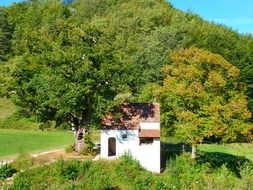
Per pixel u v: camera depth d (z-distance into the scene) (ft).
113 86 232.32
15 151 257.14
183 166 226.99
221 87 250.16
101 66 225.97
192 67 248.32
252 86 379.55
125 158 216.33
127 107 238.68
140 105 239.91
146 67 397.80
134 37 515.09
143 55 404.57
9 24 604.49
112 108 231.71
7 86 234.99
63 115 233.96
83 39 234.58
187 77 246.06
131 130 224.12
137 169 211.00
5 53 525.75
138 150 223.71
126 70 233.55
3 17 587.68
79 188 184.34
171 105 246.27
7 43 536.01
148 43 442.50
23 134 326.03
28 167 210.18
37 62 236.22
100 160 215.31
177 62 257.14
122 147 224.53
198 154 251.19
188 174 220.43
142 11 611.88
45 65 232.12
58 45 236.84
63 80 223.30
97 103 222.89
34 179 194.90
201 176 220.43
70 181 192.65
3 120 363.76
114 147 233.14
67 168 199.11
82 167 203.31
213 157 257.75
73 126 243.19
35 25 620.49
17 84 234.17
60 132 344.49
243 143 342.44
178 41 432.66
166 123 262.06
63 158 223.30
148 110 236.63
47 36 251.60
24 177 194.90
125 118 230.89
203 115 240.32
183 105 242.99
